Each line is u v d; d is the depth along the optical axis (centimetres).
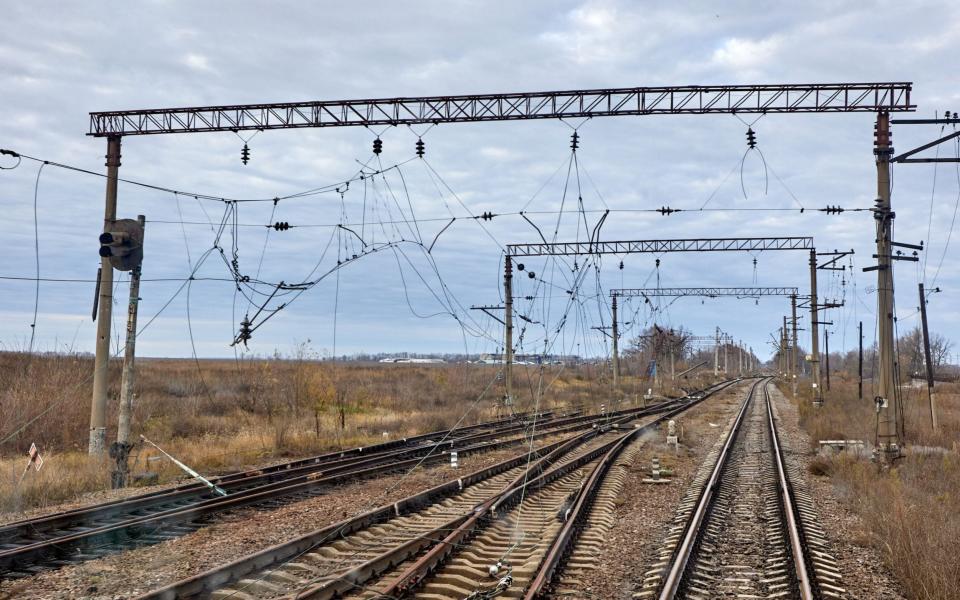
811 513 1523
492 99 2002
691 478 2080
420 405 5003
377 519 1352
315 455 2566
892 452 2161
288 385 4188
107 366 2095
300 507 1509
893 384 2202
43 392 2764
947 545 1063
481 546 1205
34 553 1101
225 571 966
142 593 943
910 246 2239
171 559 1101
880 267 2219
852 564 1133
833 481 1966
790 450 2769
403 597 917
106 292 2094
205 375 6062
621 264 3562
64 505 1588
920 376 9725
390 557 1051
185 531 1291
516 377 7294
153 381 5125
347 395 4925
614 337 5662
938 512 1365
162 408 3697
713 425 4000
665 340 7375
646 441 3048
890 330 2212
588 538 1277
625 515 1541
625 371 9244
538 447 2739
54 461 2062
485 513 1398
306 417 3769
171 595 885
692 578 1040
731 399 6656
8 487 1630
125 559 1105
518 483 1792
